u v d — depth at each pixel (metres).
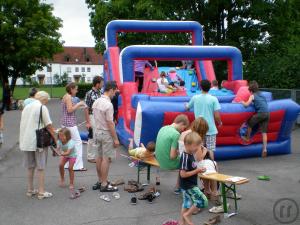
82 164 9.02
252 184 7.83
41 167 7.04
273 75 19.36
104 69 15.25
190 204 5.54
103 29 24.92
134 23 14.88
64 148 7.22
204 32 24.86
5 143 12.43
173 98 10.53
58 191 7.48
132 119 10.62
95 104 7.40
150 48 12.00
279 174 8.62
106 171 7.40
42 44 33.78
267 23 24.30
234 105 9.92
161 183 7.96
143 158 7.66
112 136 7.34
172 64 26.45
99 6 24.73
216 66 23.91
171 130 6.82
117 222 5.91
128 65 12.01
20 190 7.58
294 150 11.34
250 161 9.98
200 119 6.37
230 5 24.30
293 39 25.08
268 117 9.96
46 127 7.05
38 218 6.13
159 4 23.08
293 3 24.02
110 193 7.33
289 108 10.38
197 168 5.43
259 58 21.09
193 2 24.45
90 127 9.65
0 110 10.69
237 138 10.05
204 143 8.16
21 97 43.38
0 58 32.88
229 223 5.80
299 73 18.86
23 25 33.53
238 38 24.72
